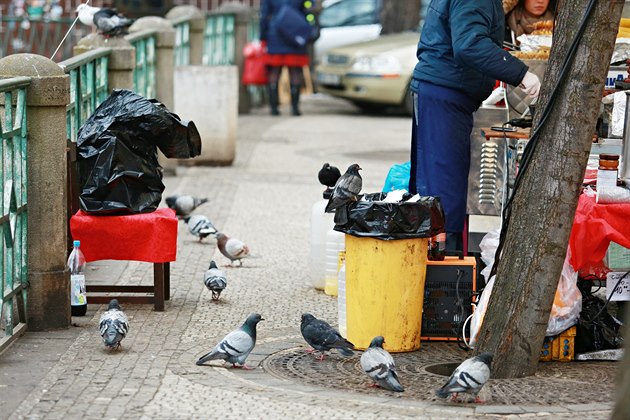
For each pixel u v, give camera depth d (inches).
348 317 405.1
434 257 414.9
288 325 434.0
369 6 1476.4
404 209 392.2
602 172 384.8
